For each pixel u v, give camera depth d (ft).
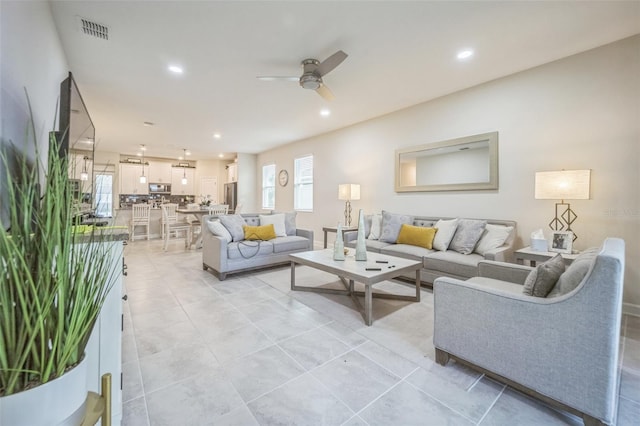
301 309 8.95
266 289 10.92
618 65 8.63
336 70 10.34
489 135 11.43
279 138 21.48
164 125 17.56
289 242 14.14
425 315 8.46
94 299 2.85
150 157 30.63
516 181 10.80
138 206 22.94
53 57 7.42
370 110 14.92
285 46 8.73
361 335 7.25
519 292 6.08
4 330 2.11
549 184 8.79
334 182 19.12
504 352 4.96
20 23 4.85
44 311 2.25
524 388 4.79
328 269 8.93
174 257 16.78
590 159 9.14
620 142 8.63
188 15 7.27
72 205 2.84
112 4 6.84
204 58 9.43
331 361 6.09
